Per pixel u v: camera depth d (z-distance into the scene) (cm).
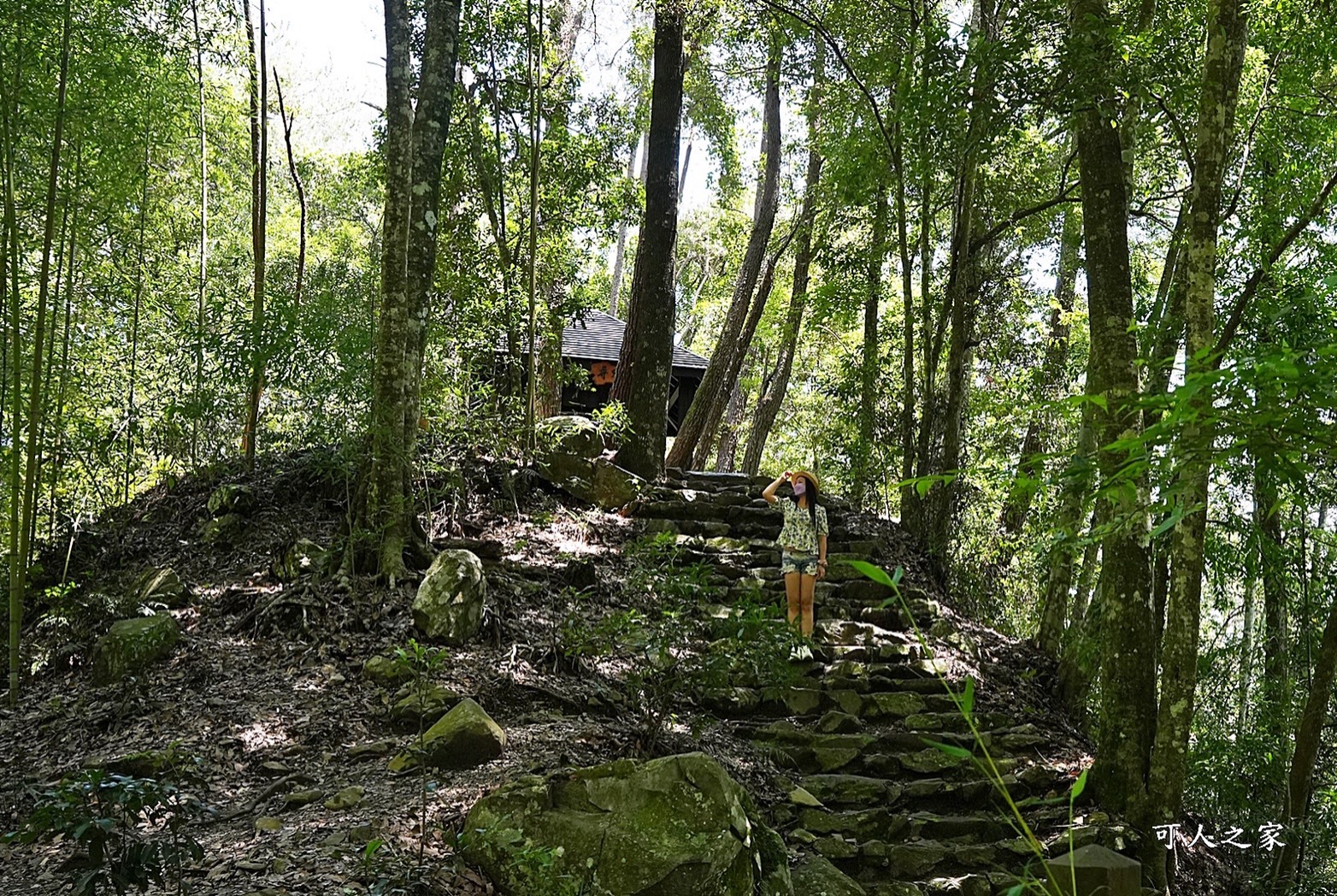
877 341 1202
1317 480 600
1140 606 559
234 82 1130
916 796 547
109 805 296
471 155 1020
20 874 368
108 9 662
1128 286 559
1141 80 595
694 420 1345
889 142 913
